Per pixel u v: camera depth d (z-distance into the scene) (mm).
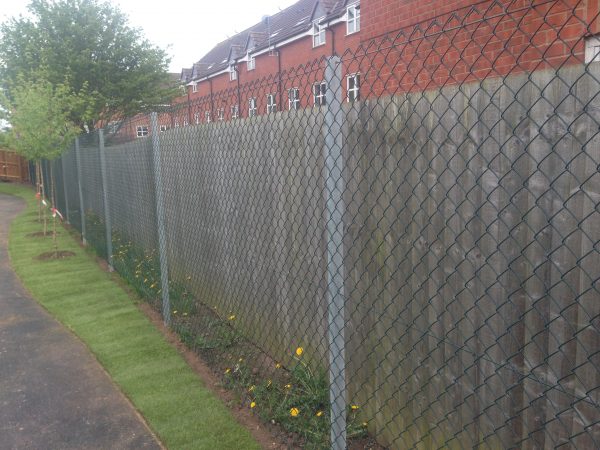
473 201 2100
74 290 6609
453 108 2146
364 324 2930
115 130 7457
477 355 2186
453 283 2264
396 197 2547
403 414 2703
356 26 16781
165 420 3324
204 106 4496
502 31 3213
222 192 4512
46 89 10844
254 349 4168
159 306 5500
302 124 3250
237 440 3053
